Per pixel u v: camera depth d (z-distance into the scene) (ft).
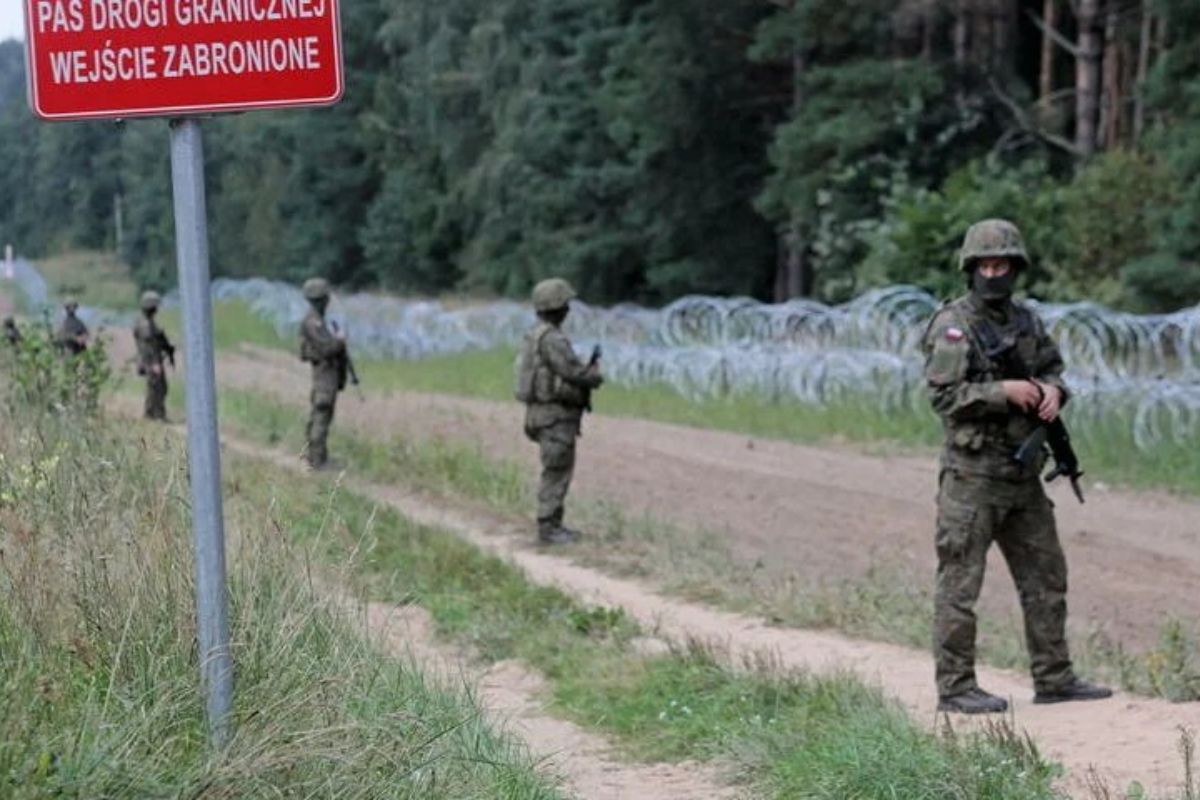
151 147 340.59
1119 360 77.20
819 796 25.64
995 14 140.87
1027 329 30.35
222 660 20.31
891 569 49.83
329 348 72.08
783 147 144.15
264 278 285.02
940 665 30.83
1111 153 114.73
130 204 364.38
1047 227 114.83
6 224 448.65
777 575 48.11
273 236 297.33
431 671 32.04
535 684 35.91
